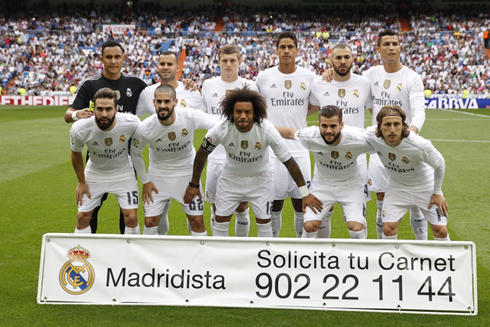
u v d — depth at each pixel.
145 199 5.82
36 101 35.03
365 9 44.28
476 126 21.47
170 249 4.85
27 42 40.38
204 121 5.68
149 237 4.85
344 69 6.12
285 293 4.76
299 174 5.52
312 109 6.82
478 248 6.48
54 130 19.12
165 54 6.30
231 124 5.29
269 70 6.68
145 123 5.54
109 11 44.78
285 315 4.63
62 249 4.88
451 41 39.62
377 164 6.57
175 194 5.83
